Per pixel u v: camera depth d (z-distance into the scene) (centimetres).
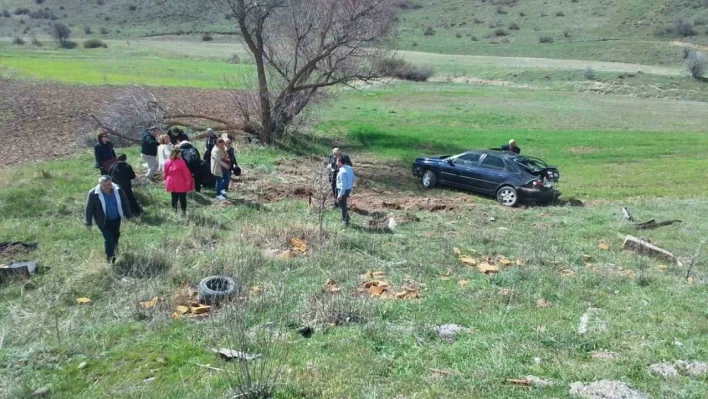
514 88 5862
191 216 1384
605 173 2394
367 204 1736
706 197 1967
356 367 700
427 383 665
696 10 9169
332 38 2459
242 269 1016
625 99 5266
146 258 1048
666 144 3092
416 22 11400
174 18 11862
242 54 7300
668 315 907
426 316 870
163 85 4316
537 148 2938
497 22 10662
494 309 924
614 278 1102
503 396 638
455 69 6888
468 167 1947
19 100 3262
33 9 13050
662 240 1407
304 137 2781
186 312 861
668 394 643
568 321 880
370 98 4684
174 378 673
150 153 1688
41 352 728
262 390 634
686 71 6531
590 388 655
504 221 1584
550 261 1206
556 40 9038
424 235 1377
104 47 8281
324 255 1130
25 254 1112
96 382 663
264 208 1553
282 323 827
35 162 1959
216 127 2564
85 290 938
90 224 1031
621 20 9619
